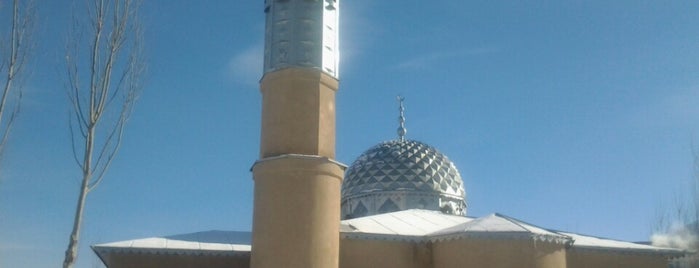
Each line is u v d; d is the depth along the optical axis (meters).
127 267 20.08
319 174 18.31
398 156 33.34
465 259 19.38
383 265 20.39
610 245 22.91
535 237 19.02
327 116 19.23
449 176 33.53
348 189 33.44
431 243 20.73
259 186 18.48
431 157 33.81
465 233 19.45
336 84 19.75
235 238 22.08
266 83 19.48
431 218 24.11
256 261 17.84
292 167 18.11
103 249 20.09
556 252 19.36
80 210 12.80
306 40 19.47
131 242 20.70
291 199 17.95
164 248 20.25
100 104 13.55
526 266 18.77
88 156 13.20
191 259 20.41
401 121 36.00
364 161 33.88
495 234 19.17
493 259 18.98
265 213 18.03
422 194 32.28
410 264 20.62
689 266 25.42
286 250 17.56
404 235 20.66
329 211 18.31
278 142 18.66
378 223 22.58
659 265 23.19
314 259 17.62
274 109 19.02
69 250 12.45
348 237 20.31
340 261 20.06
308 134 18.67
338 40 20.42
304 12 19.78
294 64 19.14
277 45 19.56
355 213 32.75
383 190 32.31
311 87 19.08
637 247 23.05
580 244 22.33
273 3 20.23
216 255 20.41
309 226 17.81
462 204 33.62
